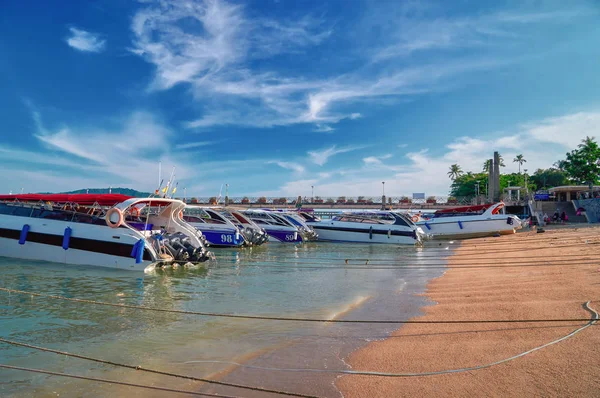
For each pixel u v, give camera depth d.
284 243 32.78
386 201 72.62
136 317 9.30
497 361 5.95
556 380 5.14
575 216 52.12
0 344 7.38
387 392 5.25
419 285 13.45
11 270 15.39
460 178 116.38
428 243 32.88
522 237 32.56
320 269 17.64
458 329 7.77
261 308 10.27
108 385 5.71
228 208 30.36
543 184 102.00
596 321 7.33
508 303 9.44
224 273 16.33
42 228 17.09
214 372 6.12
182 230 19.45
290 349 7.09
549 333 6.97
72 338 7.79
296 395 5.26
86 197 17.31
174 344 7.43
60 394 5.43
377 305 10.47
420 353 6.60
